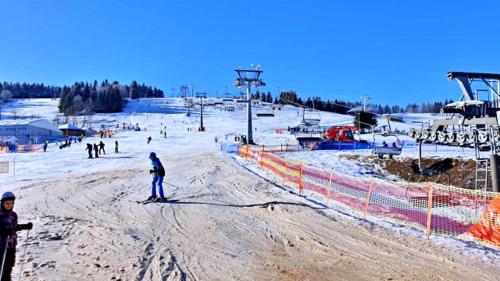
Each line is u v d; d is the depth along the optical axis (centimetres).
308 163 3219
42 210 1389
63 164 3172
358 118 7406
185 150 4616
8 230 619
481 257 916
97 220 1247
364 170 3145
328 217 1310
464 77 2134
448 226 1098
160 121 13175
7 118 15425
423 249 975
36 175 2453
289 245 1012
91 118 14338
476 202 1084
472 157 3058
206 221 1250
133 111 16288
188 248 974
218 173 2483
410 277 802
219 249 972
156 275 793
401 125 10919
